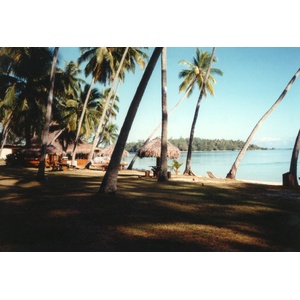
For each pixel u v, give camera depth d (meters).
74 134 35.59
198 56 24.00
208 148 120.00
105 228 5.34
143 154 19.50
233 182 14.34
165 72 14.11
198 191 10.42
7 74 22.50
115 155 9.35
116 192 9.47
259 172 30.95
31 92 22.61
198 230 5.36
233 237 5.00
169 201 8.15
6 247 4.33
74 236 4.86
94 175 15.80
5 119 28.69
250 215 6.65
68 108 32.38
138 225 5.59
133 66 25.19
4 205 7.14
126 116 9.47
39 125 24.61
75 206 7.15
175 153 19.45
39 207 6.98
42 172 12.76
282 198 9.16
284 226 5.74
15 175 14.78
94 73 24.11
